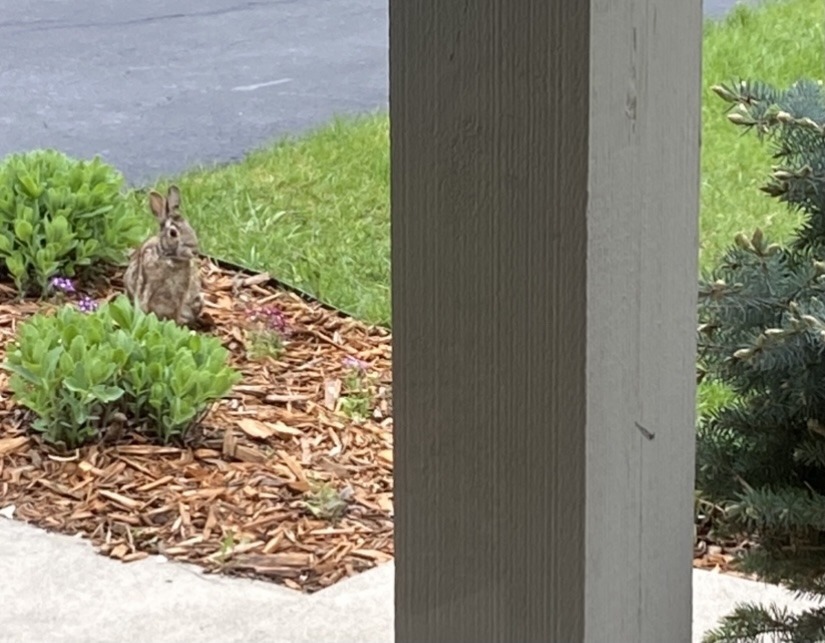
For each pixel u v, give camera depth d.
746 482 1.67
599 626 1.00
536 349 0.98
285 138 6.55
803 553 1.59
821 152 1.72
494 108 0.98
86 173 5.05
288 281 5.09
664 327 1.02
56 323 3.92
